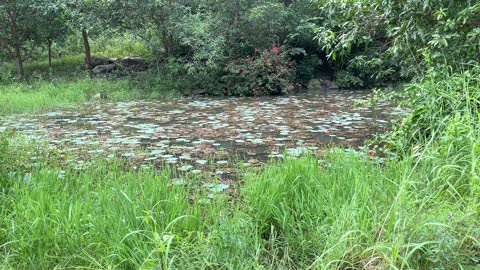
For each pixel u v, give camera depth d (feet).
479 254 7.52
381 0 13.25
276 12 41.47
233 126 22.79
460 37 12.78
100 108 29.84
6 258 7.61
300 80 46.68
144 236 8.08
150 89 38.63
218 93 39.70
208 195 11.37
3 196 9.59
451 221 7.53
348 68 45.27
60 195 9.88
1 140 11.91
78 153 16.47
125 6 36.83
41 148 16.84
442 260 7.21
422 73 14.14
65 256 7.89
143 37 38.86
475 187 7.91
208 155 16.57
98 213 8.82
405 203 8.16
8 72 40.40
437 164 9.52
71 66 46.06
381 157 14.83
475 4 11.86
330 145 17.92
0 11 37.63
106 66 45.03
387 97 14.35
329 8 14.85
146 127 22.50
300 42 47.26
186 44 38.34
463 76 11.57
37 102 30.12
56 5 37.50
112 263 7.50
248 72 39.50
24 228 8.21
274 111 28.58
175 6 37.76
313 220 9.02
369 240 7.50
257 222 9.05
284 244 8.72
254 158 16.06
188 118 25.70
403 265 6.68
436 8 12.84
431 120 12.11
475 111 10.88
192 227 8.54
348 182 9.99
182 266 7.46
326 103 32.89
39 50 49.42
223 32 40.45
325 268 7.00
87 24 37.11
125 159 15.80
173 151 17.15
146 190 9.79
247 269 7.57
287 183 10.07
